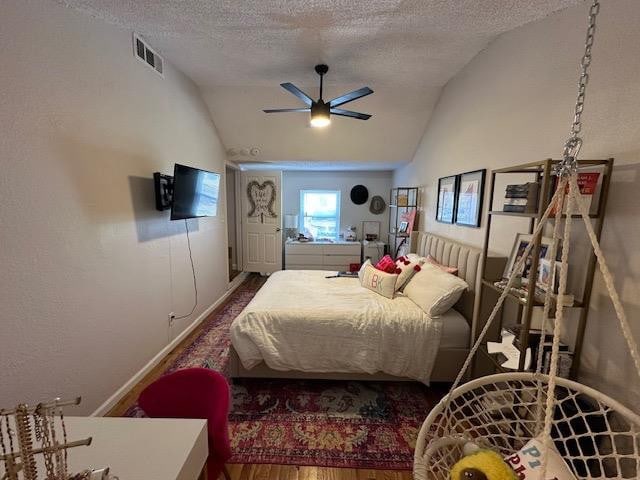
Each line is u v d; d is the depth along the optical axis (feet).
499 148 7.36
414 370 7.18
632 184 4.11
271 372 7.54
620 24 4.29
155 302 8.61
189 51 8.46
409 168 15.42
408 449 5.74
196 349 9.55
